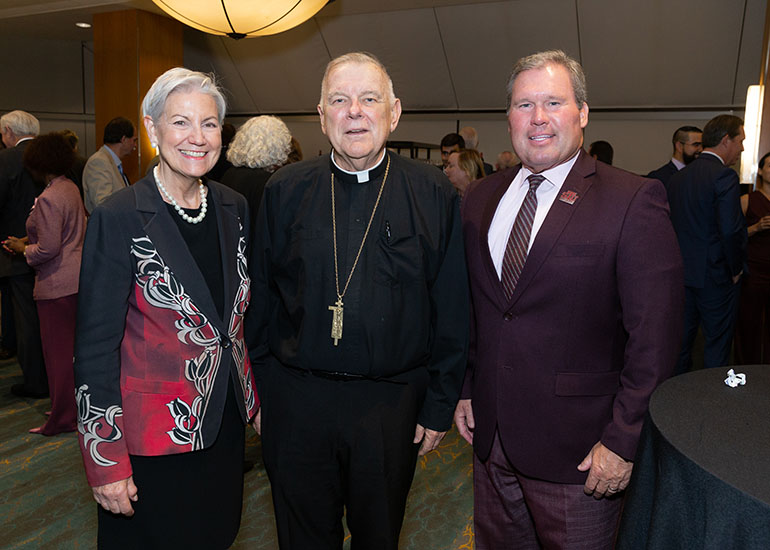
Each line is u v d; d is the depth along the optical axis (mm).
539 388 1450
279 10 4871
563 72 1423
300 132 10055
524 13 7488
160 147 1344
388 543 1520
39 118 9906
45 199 2963
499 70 8219
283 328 1609
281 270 1586
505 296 1502
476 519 1728
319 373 1519
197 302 1345
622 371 1396
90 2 7402
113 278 1279
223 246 1448
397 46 8430
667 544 921
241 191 2586
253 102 10172
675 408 1062
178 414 1339
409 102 9086
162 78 1314
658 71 7551
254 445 3170
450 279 1585
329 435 1511
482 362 1555
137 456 1338
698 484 853
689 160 4344
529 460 1479
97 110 7836
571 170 1473
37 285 3129
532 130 1417
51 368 3215
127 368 1327
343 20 8359
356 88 1448
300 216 1551
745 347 3938
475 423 1601
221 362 1426
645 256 1344
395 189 1541
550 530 1517
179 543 1402
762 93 4020
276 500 1581
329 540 1599
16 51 9516
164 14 7723
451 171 3590
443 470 2926
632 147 8172
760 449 906
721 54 7145
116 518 1363
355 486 1506
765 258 3797
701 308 3408
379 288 1491
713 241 3301
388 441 1504
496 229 1562
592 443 1447
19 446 3121
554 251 1411
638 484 1065
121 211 1293
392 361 1495
